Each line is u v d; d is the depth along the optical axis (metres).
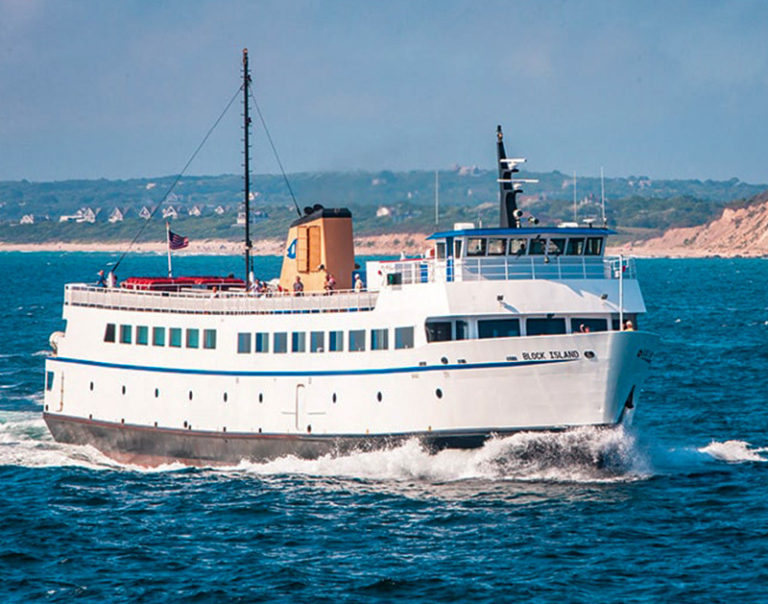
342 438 180.00
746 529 154.88
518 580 137.50
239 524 161.38
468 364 169.88
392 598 133.25
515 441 171.00
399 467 176.75
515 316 173.00
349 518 161.62
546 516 159.38
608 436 170.75
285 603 132.12
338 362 180.12
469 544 149.88
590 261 179.50
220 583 138.88
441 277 176.25
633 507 163.62
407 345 174.75
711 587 134.62
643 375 173.88
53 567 146.12
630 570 140.25
